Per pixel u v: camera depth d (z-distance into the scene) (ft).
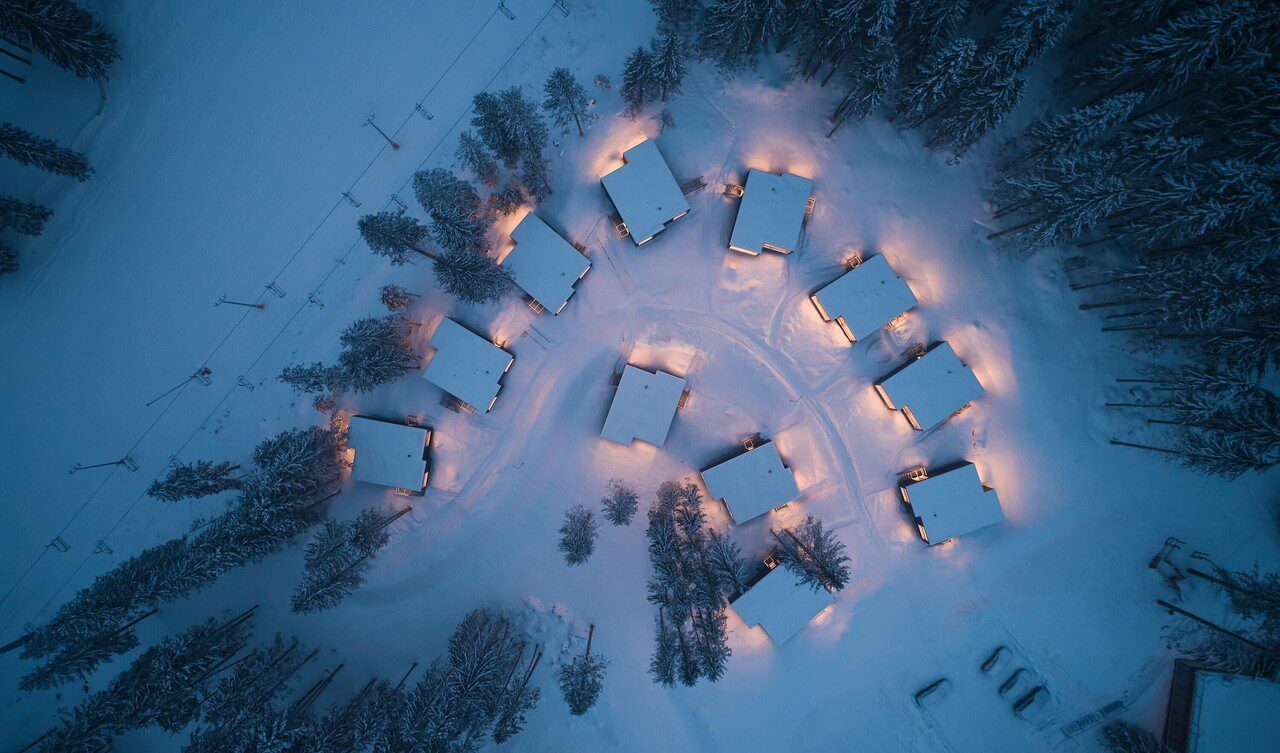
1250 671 111.45
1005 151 119.34
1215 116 97.40
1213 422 102.99
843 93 119.96
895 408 120.06
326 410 122.93
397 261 113.19
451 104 121.70
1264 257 92.63
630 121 120.57
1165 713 117.29
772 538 123.24
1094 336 119.85
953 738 121.39
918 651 123.03
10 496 123.24
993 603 122.52
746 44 107.45
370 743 108.47
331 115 122.72
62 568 123.13
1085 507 121.49
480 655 110.01
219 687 113.60
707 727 123.13
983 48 101.96
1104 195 96.17
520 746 122.83
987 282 121.70
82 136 122.93
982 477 122.83
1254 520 117.80
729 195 121.90
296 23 122.72
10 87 121.39
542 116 119.96
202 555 107.24
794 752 122.83
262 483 109.50
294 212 123.03
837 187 122.01
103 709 104.68
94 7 121.39
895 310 116.47
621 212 116.26
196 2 122.42
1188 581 117.19
